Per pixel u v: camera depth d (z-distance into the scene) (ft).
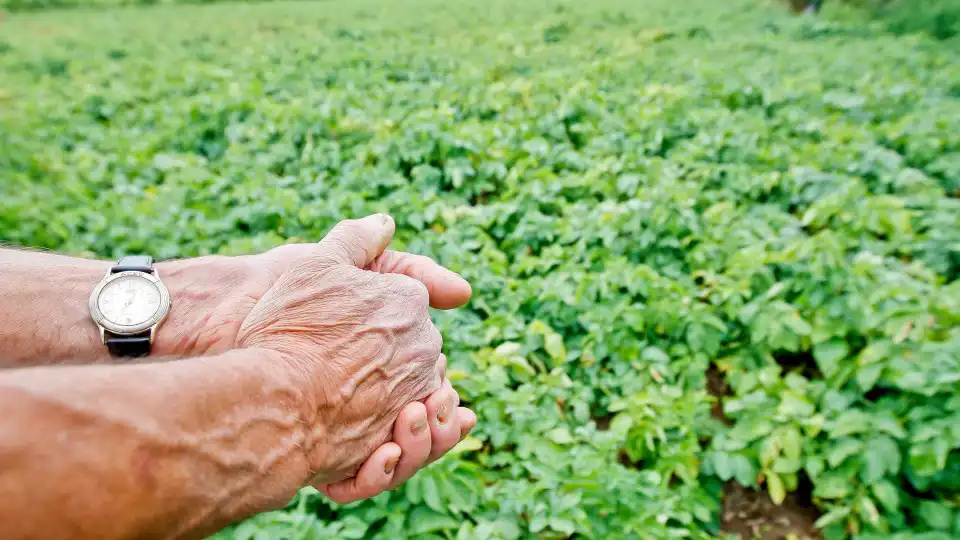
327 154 21.09
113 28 50.34
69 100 28.71
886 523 10.82
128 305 3.80
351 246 4.58
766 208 18.08
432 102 25.66
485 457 11.62
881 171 19.16
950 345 11.75
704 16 48.91
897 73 29.99
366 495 3.92
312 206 17.74
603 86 28.35
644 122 22.54
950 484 10.87
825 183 18.06
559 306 14.48
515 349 12.99
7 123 25.32
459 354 13.09
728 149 20.66
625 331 13.76
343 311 3.80
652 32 41.52
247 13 56.70
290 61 35.35
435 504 9.86
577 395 12.86
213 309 4.12
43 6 66.74
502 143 21.22
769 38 40.45
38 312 3.72
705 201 17.98
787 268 14.67
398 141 20.90
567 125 23.73
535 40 40.68
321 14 53.72
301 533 9.07
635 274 14.65
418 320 4.22
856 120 24.09
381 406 3.84
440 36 41.75
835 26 43.42
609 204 17.24
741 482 11.48
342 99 25.85
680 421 12.30
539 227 17.04
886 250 15.84
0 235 16.87
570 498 10.13
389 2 59.31
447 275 5.16
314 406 3.29
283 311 3.70
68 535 1.95
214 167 21.48
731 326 14.39
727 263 15.47
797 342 13.48
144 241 16.83
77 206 19.01
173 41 43.83
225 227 17.39
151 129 25.44
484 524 9.72
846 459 11.34
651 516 10.25
